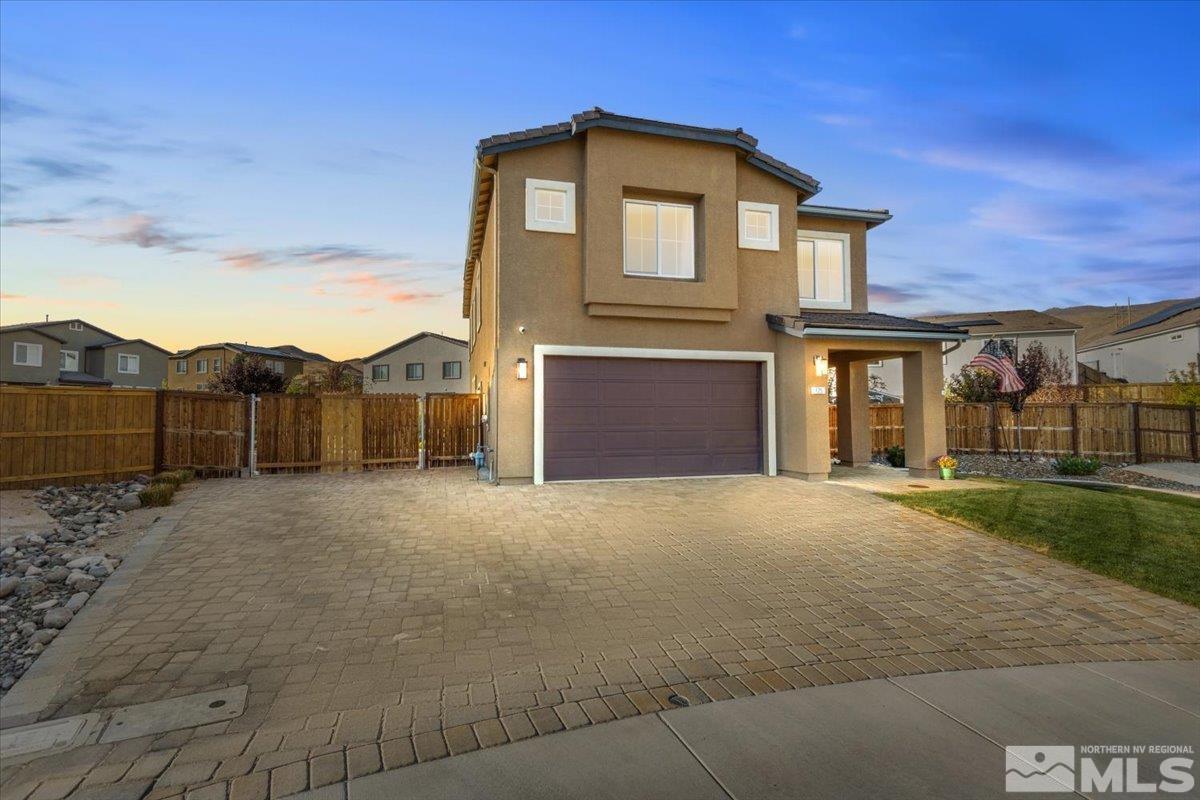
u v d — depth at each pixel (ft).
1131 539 24.25
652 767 9.43
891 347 40.75
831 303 47.19
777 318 40.06
